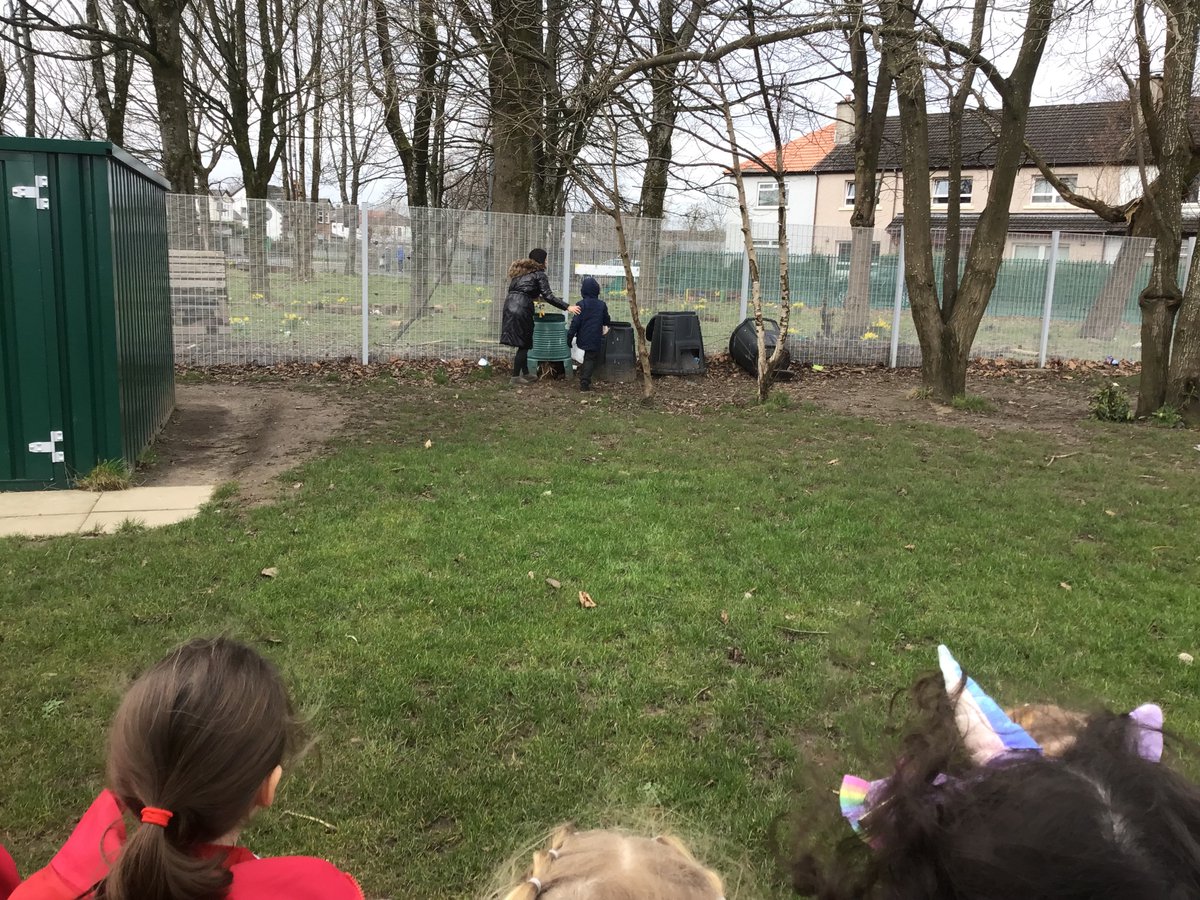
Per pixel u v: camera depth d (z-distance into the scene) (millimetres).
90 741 3229
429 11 13938
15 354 6484
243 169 22328
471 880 2623
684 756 3270
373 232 13211
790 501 6562
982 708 1414
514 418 9711
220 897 1431
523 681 3748
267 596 4535
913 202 11359
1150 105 10883
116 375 6695
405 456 7617
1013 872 971
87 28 14695
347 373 12633
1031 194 39156
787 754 3275
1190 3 9969
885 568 5199
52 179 6398
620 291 14344
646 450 8242
